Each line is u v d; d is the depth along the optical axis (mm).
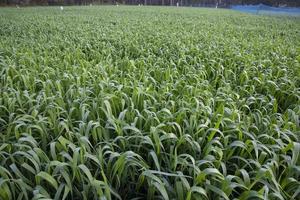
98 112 3641
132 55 7891
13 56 6957
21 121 3240
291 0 46969
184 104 3906
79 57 7211
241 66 6648
